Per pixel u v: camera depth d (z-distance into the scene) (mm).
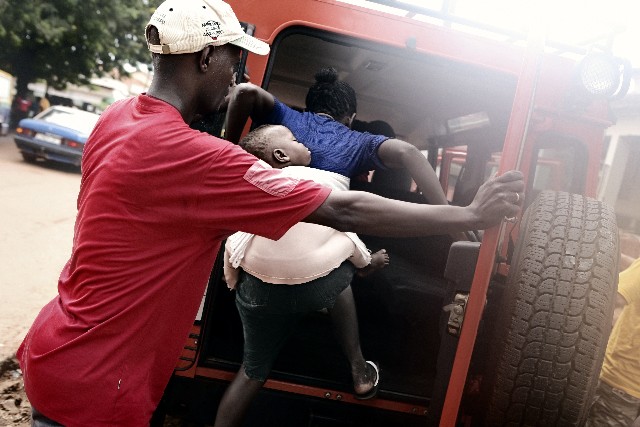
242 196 1448
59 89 22938
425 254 3947
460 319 2117
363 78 4203
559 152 3594
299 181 1501
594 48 2797
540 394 2275
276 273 2270
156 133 1448
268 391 2838
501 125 4059
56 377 1436
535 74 1958
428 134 5219
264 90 2678
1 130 18891
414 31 2934
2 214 7672
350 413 2877
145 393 1524
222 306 3354
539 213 2432
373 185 3986
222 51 1580
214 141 1473
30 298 4758
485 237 2049
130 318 1461
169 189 1436
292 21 2861
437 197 2303
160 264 1474
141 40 21609
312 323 3568
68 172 13570
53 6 18047
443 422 2141
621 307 5824
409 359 3324
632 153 12375
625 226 12102
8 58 20219
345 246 2350
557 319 2248
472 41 2979
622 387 3059
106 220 1449
